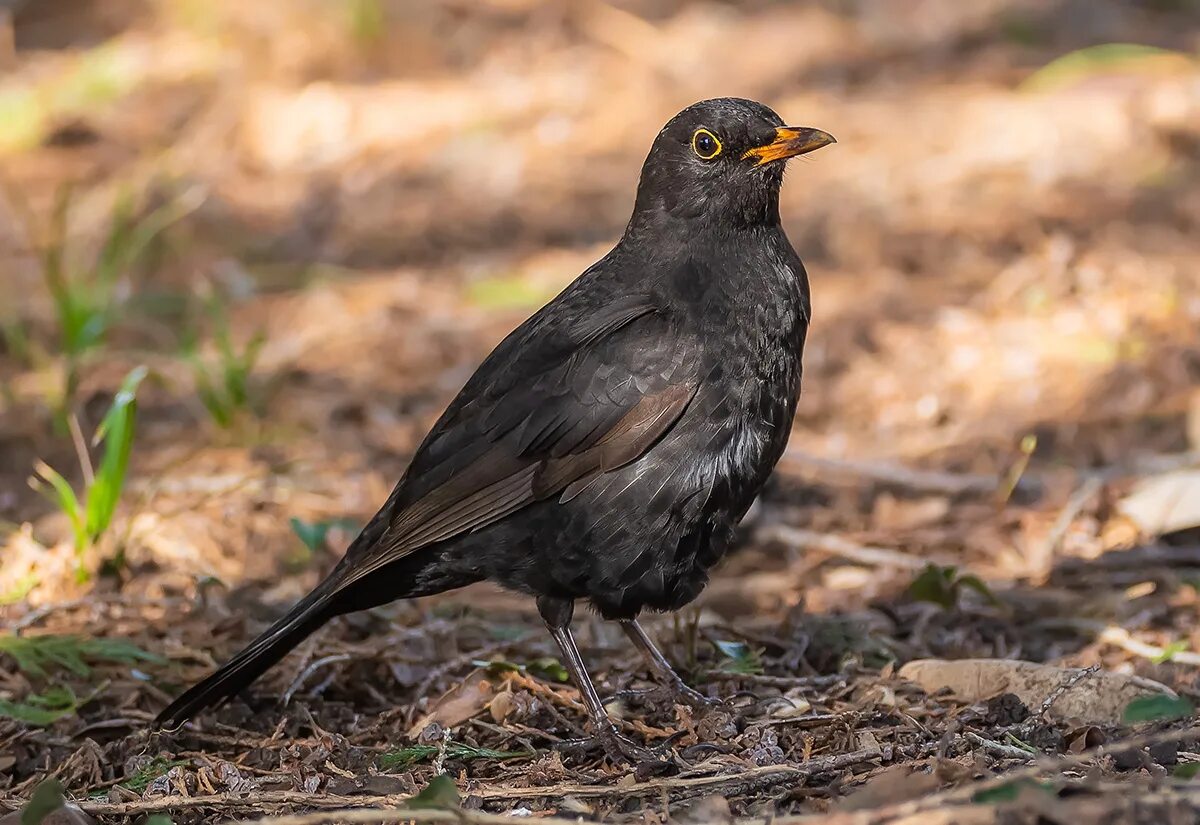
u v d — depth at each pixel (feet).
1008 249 55.72
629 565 28.78
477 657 32.37
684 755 27.35
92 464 44.34
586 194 63.05
